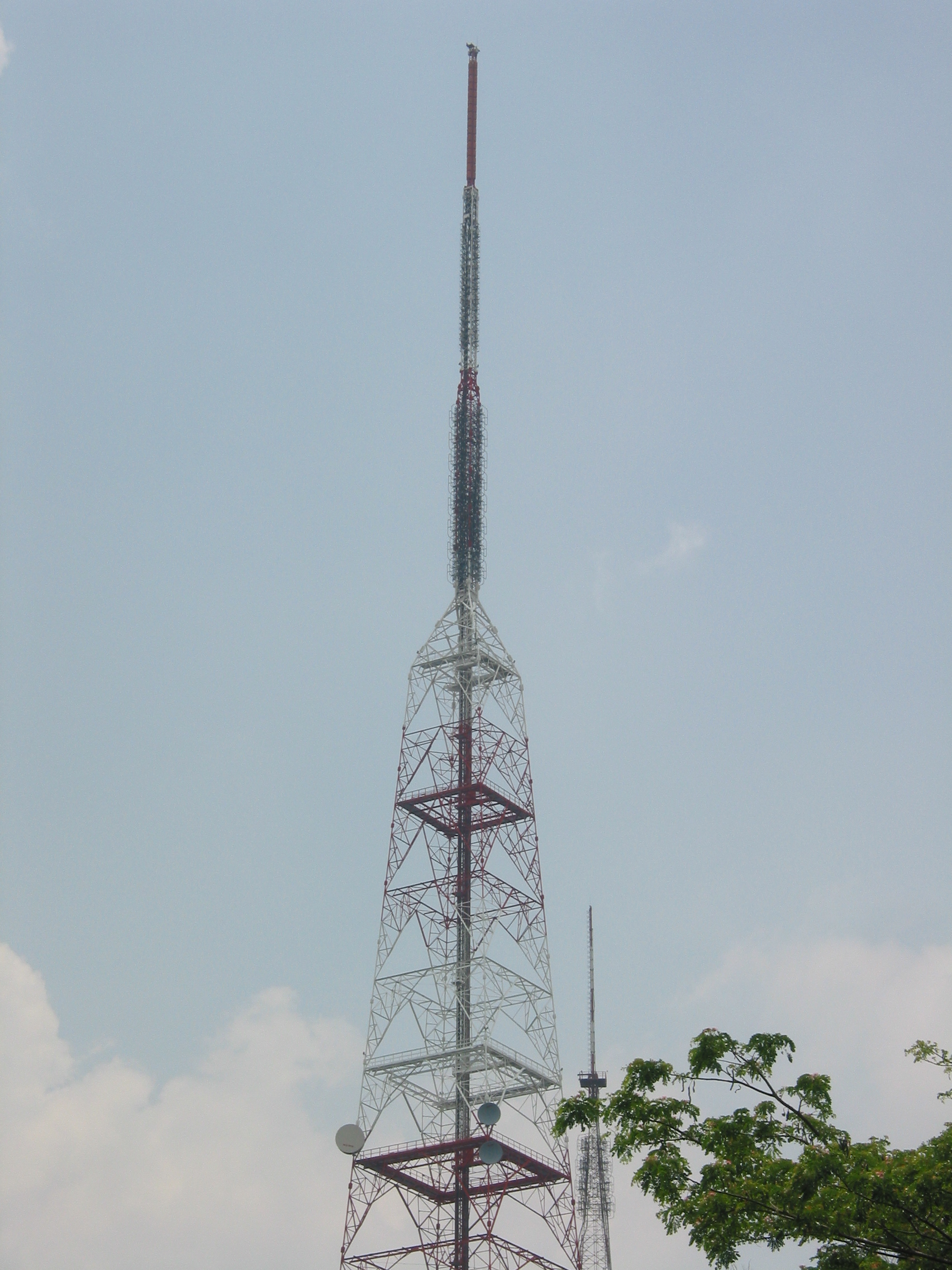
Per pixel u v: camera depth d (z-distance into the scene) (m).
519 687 160.25
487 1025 145.12
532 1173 141.00
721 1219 64.38
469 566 166.88
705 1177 65.75
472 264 180.50
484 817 155.25
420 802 156.00
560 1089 143.62
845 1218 61.53
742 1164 65.56
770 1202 63.97
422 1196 142.62
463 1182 140.00
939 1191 59.88
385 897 153.62
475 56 188.00
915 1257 61.41
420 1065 146.12
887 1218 61.53
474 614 162.88
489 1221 136.38
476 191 183.50
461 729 157.25
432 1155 140.50
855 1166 62.25
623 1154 67.44
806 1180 61.44
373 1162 140.75
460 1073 144.25
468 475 171.38
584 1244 155.38
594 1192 182.62
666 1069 68.31
